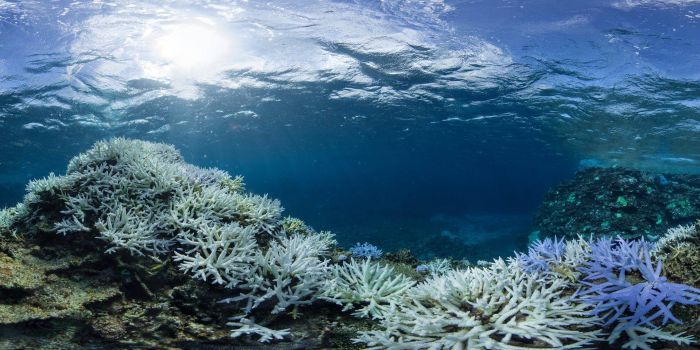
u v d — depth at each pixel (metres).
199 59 16.22
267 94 19.53
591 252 4.00
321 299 4.57
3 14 13.67
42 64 15.52
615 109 18.12
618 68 15.04
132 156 5.56
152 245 4.75
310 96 19.94
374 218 31.80
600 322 3.47
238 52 15.90
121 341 4.04
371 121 24.84
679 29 13.79
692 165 25.98
